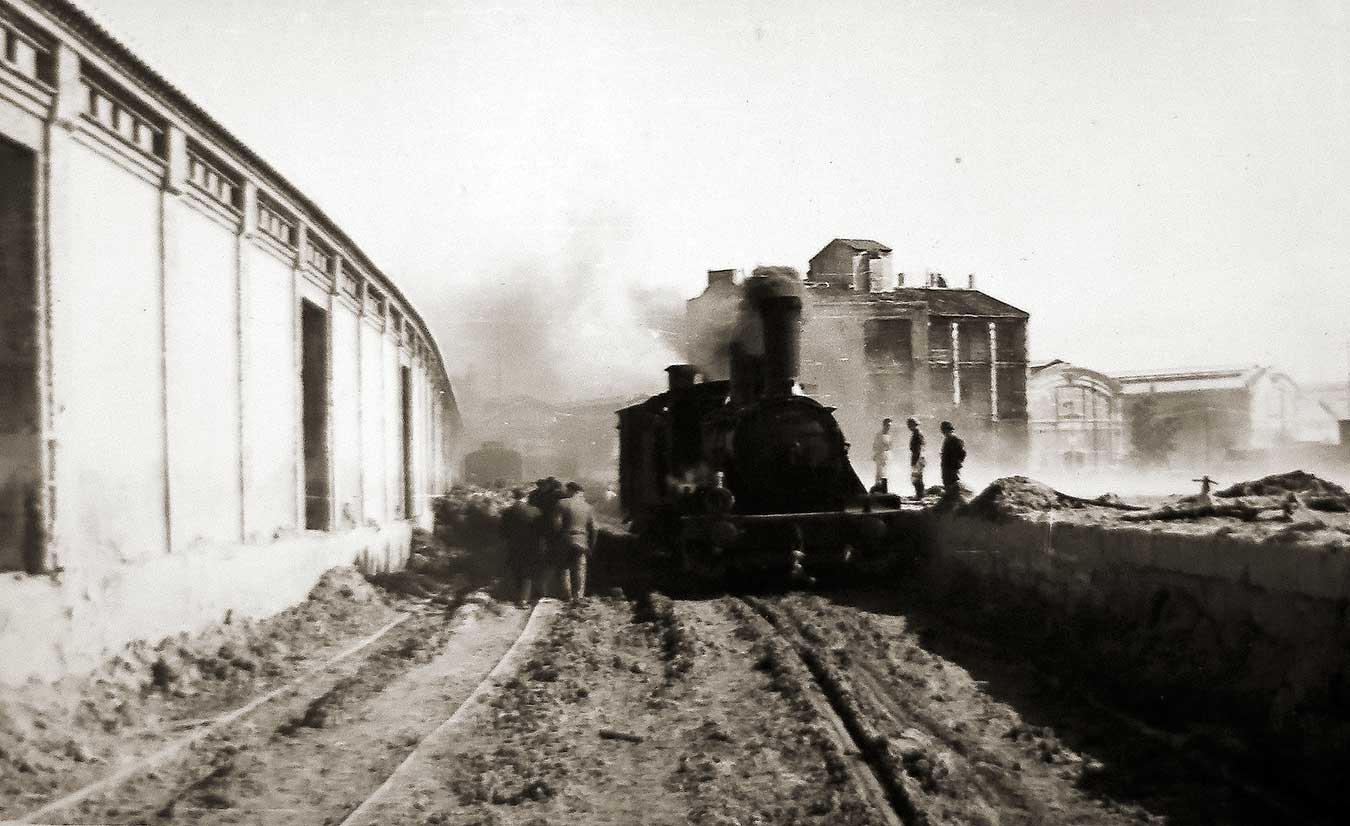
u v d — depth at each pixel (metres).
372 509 21.14
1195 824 6.50
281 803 7.28
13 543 8.76
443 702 10.32
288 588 14.62
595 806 7.16
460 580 20.69
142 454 10.59
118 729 8.65
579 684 10.87
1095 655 10.59
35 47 8.66
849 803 6.80
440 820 6.84
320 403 17.77
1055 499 15.24
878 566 17.84
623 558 22.56
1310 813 6.52
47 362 8.85
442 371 35.75
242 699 10.09
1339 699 7.13
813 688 10.13
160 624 10.55
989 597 14.32
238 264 13.49
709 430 19.47
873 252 51.94
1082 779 7.41
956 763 7.79
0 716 7.74
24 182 8.79
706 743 8.57
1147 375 63.28
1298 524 8.45
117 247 10.13
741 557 17.42
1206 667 8.88
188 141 11.74
